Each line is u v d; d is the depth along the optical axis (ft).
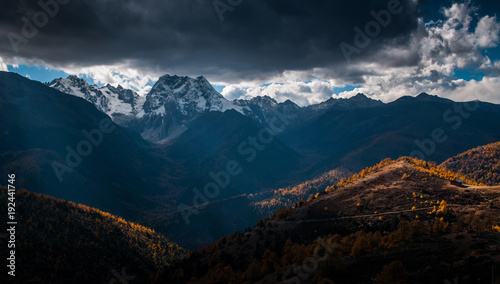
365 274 462.19
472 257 428.97
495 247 450.30
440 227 549.13
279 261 581.53
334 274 472.03
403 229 541.34
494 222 545.03
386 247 526.98
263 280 530.27
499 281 356.79
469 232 525.34
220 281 565.12
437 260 452.76
